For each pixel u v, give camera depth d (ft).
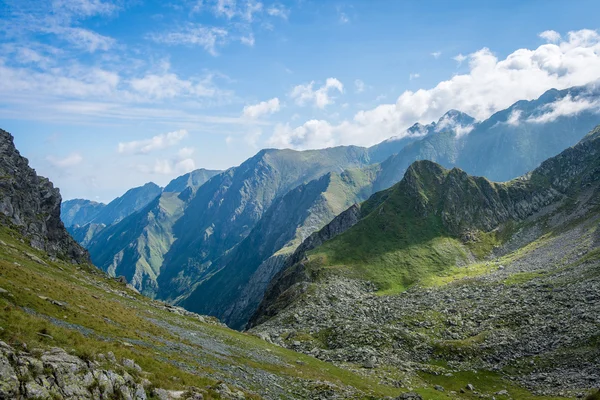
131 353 110.83
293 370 191.93
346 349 287.28
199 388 107.86
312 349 295.28
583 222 624.59
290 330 369.91
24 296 134.92
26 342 82.17
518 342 272.51
